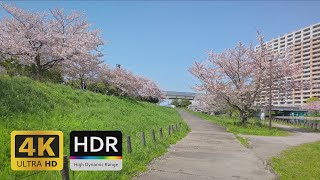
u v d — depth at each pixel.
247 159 14.24
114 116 21.53
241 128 31.88
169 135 20.28
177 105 123.56
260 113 61.41
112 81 45.09
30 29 27.88
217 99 38.50
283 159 14.52
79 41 30.22
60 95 21.03
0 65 27.69
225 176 10.68
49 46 28.23
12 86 16.28
